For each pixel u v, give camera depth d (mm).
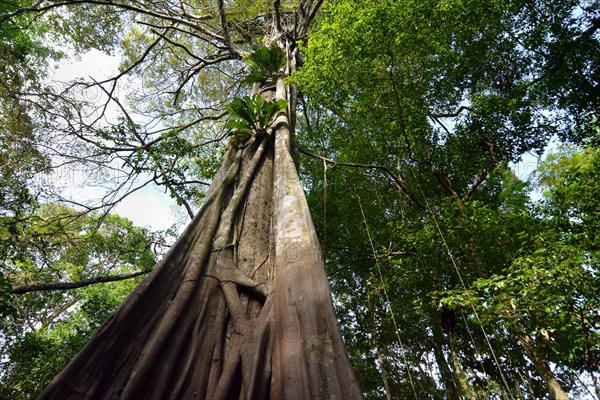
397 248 7469
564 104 6734
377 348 7883
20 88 7207
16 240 6488
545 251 4652
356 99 7512
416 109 7066
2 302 4066
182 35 12422
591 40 6273
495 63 7754
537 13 6797
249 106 4859
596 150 6789
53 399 1629
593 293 4262
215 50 12469
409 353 8664
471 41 7227
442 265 6383
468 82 7785
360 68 6090
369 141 8016
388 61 6219
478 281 4938
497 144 7148
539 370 5465
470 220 5867
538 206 6125
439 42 6289
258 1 11086
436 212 6891
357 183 8336
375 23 5523
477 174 7660
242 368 2010
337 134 8672
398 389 8734
